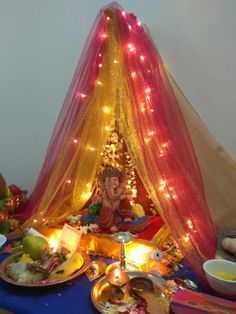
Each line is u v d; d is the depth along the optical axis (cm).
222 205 144
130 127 110
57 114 173
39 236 117
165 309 90
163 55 150
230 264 100
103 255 118
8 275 103
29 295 97
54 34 168
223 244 117
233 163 141
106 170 127
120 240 108
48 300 95
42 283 98
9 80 180
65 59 167
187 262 105
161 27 149
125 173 129
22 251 117
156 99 121
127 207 126
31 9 170
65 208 141
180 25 145
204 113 146
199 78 145
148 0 149
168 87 134
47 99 174
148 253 111
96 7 158
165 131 119
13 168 188
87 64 123
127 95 112
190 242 106
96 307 89
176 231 105
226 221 144
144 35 129
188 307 83
